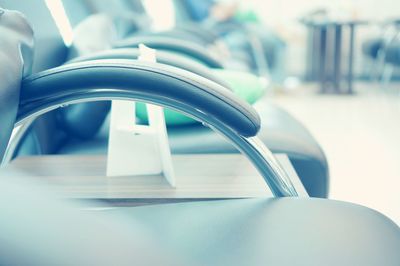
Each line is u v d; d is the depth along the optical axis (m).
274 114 1.45
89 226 0.33
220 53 2.89
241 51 3.92
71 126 1.26
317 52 5.39
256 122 0.71
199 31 2.92
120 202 0.80
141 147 0.93
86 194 0.82
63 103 0.72
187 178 0.91
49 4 1.33
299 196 0.78
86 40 1.41
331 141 2.92
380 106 4.07
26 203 0.31
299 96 4.65
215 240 0.56
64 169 0.97
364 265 0.50
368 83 5.43
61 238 0.30
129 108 0.92
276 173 0.77
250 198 0.74
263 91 1.46
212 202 0.72
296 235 0.57
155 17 3.62
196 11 3.95
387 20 4.77
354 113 3.77
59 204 0.34
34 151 1.20
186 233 0.58
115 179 0.91
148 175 0.94
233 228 0.60
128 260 0.34
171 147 1.16
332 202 0.70
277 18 5.42
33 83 0.71
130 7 2.88
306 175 1.23
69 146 1.29
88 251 0.31
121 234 0.36
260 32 4.34
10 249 0.28
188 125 1.29
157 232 0.59
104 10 2.21
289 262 0.50
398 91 4.85
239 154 1.07
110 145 0.92
